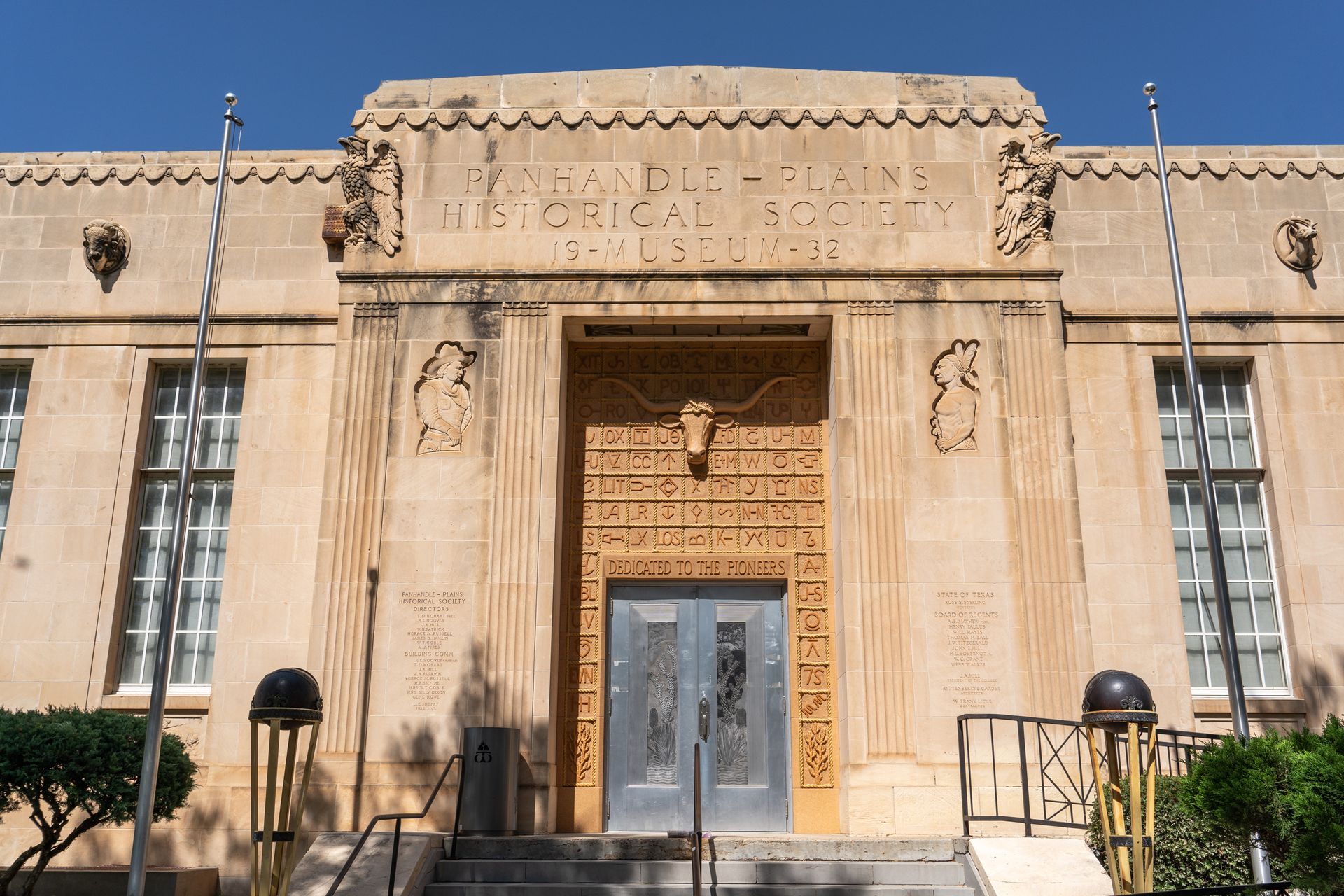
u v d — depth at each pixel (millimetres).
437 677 12594
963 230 14000
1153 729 8492
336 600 12789
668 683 13734
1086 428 14047
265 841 8305
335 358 13906
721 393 14531
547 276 13781
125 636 13984
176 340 14578
